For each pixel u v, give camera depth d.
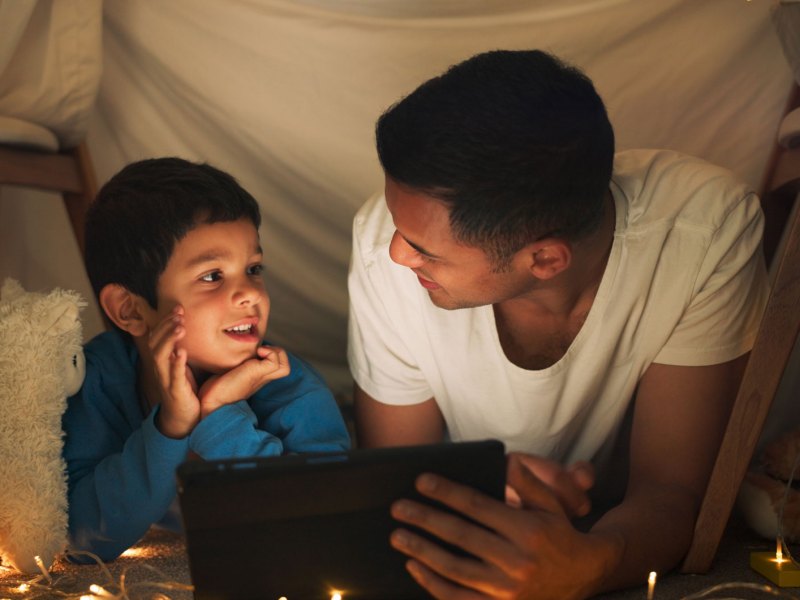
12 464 0.97
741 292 1.00
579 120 0.83
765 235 1.36
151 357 1.06
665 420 1.02
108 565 1.03
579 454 1.12
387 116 0.85
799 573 0.92
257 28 1.41
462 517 0.77
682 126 1.43
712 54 1.39
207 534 0.74
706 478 1.00
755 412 0.92
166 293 1.08
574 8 1.38
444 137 0.80
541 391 1.03
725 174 1.03
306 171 1.49
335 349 1.64
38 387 0.98
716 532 0.95
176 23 1.42
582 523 1.11
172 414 1.00
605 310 0.99
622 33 1.39
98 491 1.00
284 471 0.74
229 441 1.01
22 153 1.30
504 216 0.83
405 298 1.05
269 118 1.46
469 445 0.76
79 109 1.37
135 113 1.49
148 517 1.01
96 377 1.09
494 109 0.81
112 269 1.12
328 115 1.45
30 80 1.32
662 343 1.01
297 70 1.43
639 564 0.89
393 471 0.76
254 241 1.12
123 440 1.09
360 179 1.49
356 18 1.40
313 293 1.58
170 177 1.10
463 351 1.04
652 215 0.98
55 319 0.99
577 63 1.40
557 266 0.89
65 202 1.45
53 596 0.93
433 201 0.82
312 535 0.76
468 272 0.88
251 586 0.76
